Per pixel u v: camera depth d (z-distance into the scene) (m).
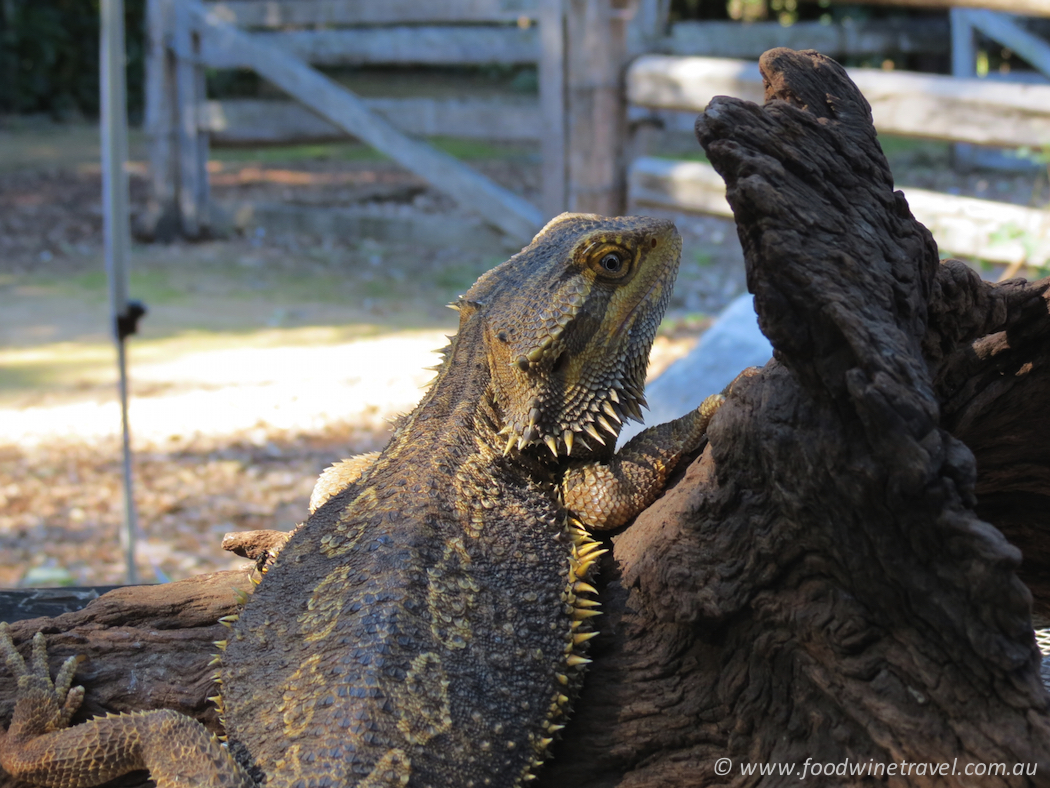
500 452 2.85
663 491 2.87
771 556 2.48
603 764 2.76
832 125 2.38
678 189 10.48
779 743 2.59
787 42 15.59
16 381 10.21
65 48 26.94
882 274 2.29
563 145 11.12
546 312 2.80
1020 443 3.03
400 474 2.77
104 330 11.86
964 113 8.27
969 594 2.14
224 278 13.90
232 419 9.34
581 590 2.71
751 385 2.48
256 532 3.60
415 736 2.28
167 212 15.59
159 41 14.77
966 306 2.71
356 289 13.44
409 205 17.16
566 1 10.75
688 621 2.62
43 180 19.48
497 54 13.35
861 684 2.36
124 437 5.80
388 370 10.42
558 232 3.11
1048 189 14.69
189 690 3.12
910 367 2.17
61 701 3.00
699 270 13.10
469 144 22.52
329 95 13.43
